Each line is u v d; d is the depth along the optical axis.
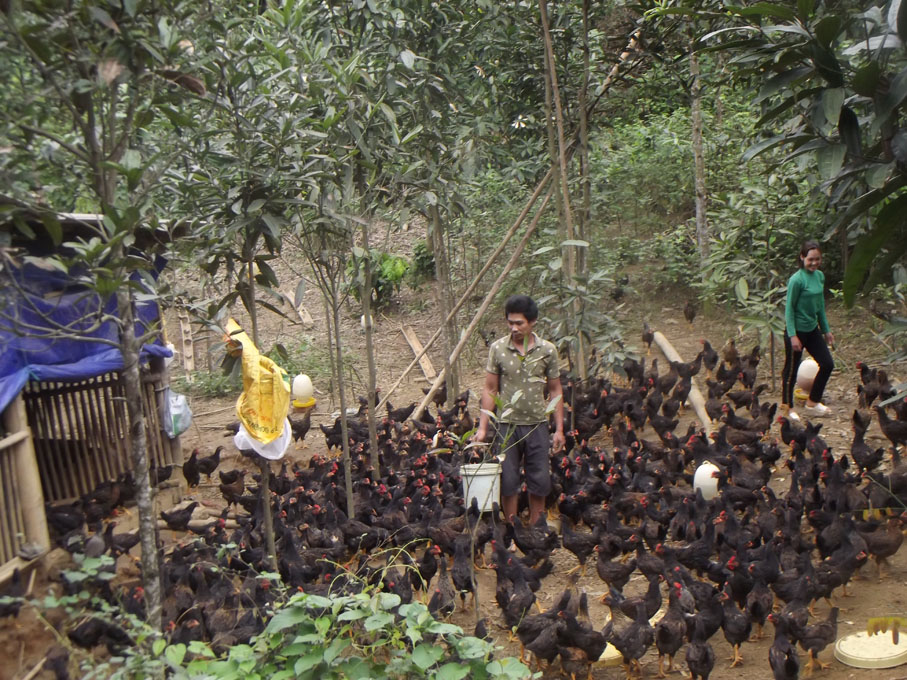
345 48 10.17
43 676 6.83
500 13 11.49
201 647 4.79
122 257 5.08
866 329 14.85
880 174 4.36
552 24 11.69
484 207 17.02
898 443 9.95
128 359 5.38
